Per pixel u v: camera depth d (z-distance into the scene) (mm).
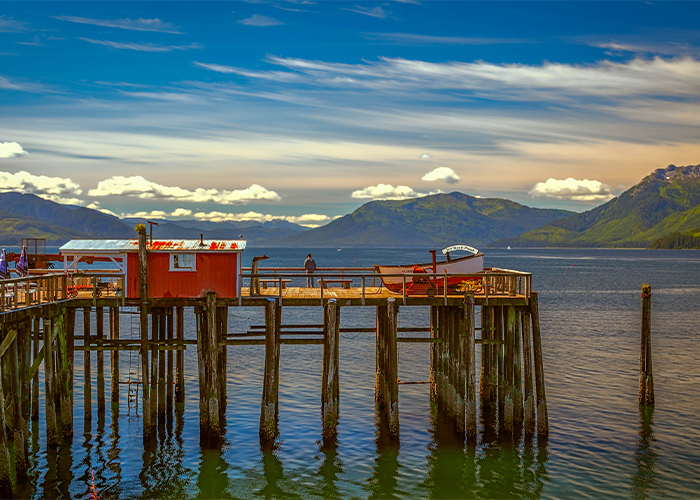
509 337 27891
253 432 28609
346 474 24656
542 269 189250
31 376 24859
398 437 27109
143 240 26531
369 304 27172
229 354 43719
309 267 35094
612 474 24609
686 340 50688
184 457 25812
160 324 30359
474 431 27547
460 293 29734
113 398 31391
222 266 27438
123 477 23984
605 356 44188
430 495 23031
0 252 28750
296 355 43594
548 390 35312
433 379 33688
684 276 145625
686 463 25562
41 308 23906
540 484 23828
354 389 35438
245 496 22797
